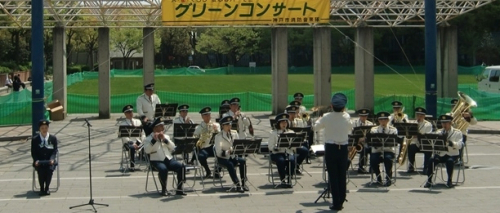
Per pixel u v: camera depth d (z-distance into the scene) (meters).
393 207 13.30
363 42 33.72
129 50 92.00
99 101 32.41
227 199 14.22
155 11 29.11
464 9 30.28
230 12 26.31
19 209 13.30
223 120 15.12
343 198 13.05
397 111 17.66
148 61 31.89
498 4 67.94
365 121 16.95
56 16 30.27
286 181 15.69
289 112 17.61
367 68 33.78
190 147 14.95
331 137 12.97
